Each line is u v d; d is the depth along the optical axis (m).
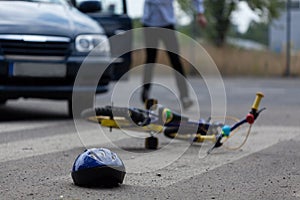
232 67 35.81
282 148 9.77
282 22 39.16
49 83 12.88
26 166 8.20
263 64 35.66
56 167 8.15
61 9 13.78
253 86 25.31
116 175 7.00
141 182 7.33
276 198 6.68
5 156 8.88
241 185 7.26
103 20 17.11
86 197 6.59
